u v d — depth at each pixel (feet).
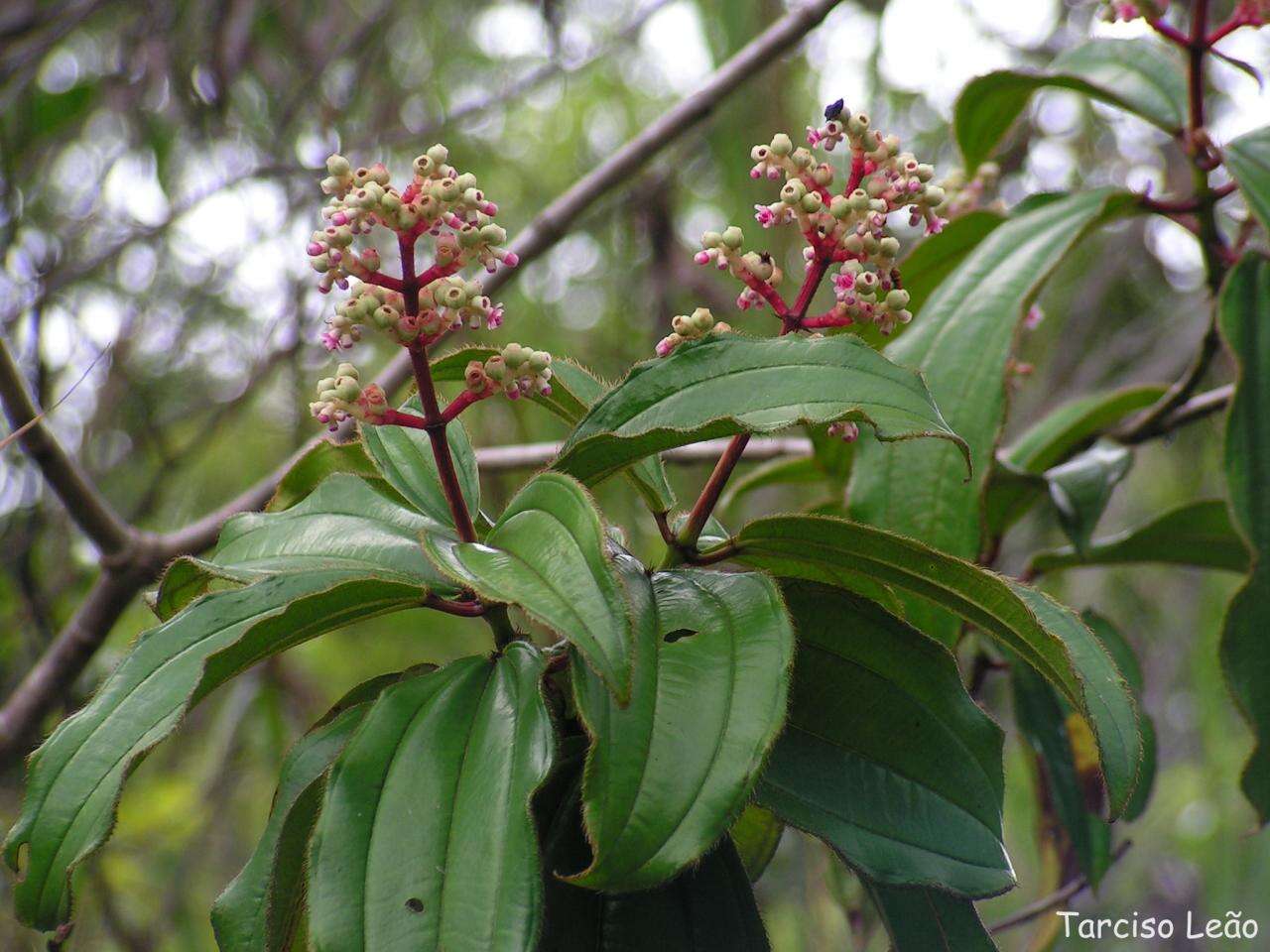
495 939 1.23
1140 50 2.02
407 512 1.48
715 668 1.30
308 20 3.44
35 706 2.35
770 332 3.44
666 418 1.36
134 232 3.23
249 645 1.35
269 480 2.39
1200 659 3.15
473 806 1.28
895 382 1.33
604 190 2.53
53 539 3.32
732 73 2.56
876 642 1.42
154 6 3.18
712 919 1.40
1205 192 1.89
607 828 1.24
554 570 1.27
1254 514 1.78
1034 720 1.92
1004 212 1.95
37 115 3.36
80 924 3.31
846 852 1.36
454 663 1.36
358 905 1.26
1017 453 2.25
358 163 3.22
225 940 1.40
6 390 2.03
